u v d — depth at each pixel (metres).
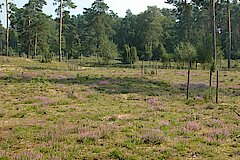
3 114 15.90
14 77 31.81
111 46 64.12
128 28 112.44
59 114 16.20
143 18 97.75
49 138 11.37
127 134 11.96
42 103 19.12
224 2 58.78
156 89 26.50
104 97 21.95
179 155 9.78
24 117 15.65
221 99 21.55
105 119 14.97
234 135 12.00
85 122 14.04
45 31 80.38
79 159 9.36
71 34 94.94
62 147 10.30
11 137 11.59
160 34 94.69
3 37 120.19
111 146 10.59
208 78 35.91
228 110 17.48
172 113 16.52
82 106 18.62
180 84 30.08
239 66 59.88
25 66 44.94
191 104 19.45
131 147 10.45
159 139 11.04
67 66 48.97
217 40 48.75
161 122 14.01
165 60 56.38
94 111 16.95
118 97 22.00
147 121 14.45
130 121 14.34
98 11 92.00
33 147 10.45
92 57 89.38
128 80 32.28
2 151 9.78
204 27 89.94
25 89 24.53
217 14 82.62
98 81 30.72
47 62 53.00
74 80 30.94
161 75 38.44
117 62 67.50
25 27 79.19
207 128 13.36
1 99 20.58
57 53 91.38
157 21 96.06
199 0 58.66
